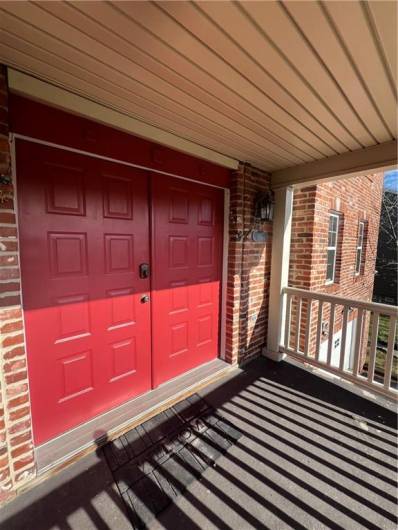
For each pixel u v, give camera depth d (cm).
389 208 871
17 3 84
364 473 154
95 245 182
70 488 142
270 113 161
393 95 139
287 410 209
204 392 232
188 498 138
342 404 217
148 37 99
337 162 234
